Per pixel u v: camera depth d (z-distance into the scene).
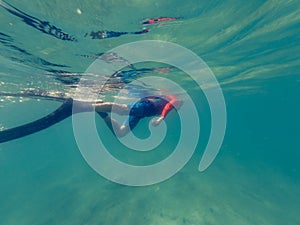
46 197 11.88
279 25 9.39
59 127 29.31
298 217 9.03
